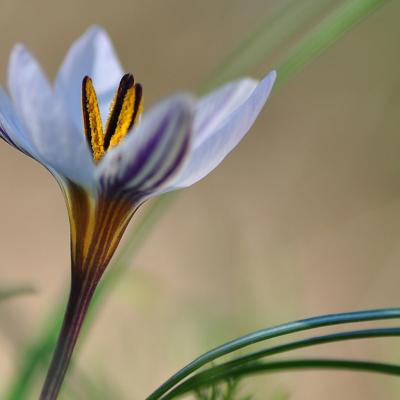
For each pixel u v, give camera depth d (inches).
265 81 14.9
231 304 23.1
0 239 36.6
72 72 16.9
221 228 27.3
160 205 18.9
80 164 14.8
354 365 15.7
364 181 41.6
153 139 14.6
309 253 35.5
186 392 15.7
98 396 19.3
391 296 32.8
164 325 22.3
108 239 15.3
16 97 14.5
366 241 36.1
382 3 18.6
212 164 15.0
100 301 18.8
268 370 15.8
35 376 18.5
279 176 42.2
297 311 22.3
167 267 34.7
